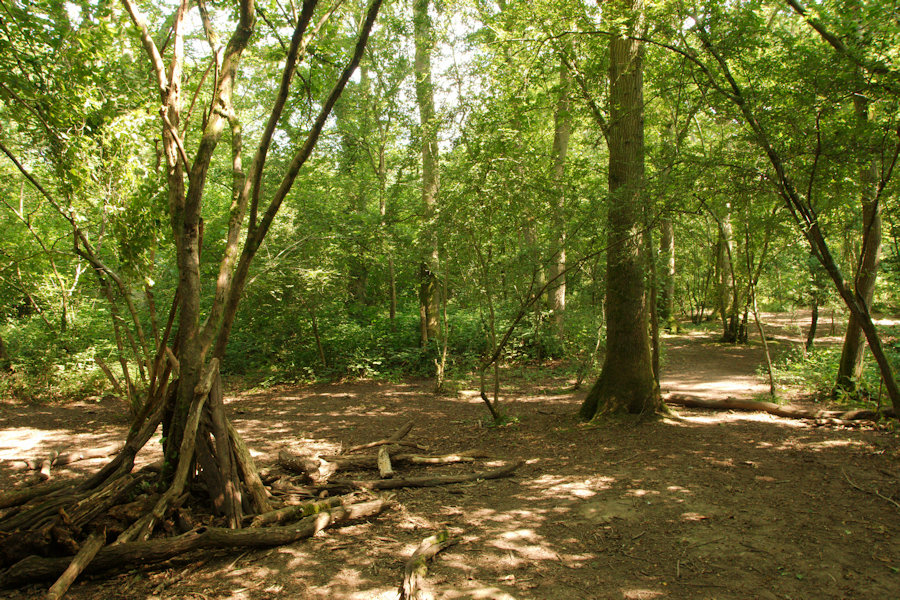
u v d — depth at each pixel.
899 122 5.17
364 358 13.54
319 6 6.12
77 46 5.33
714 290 26.95
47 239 11.77
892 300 19.47
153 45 4.67
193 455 4.52
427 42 11.73
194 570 3.76
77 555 3.51
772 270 14.19
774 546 3.82
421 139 10.52
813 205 6.21
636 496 4.96
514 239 7.89
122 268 5.66
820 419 7.49
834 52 5.45
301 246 11.76
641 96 7.79
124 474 4.46
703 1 6.35
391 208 13.41
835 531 4.02
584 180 8.48
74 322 11.93
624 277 7.76
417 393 11.78
